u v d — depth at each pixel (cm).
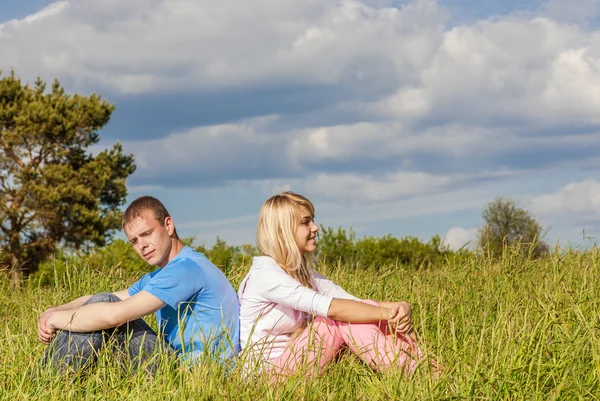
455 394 260
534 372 277
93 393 293
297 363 295
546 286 405
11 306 534
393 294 475
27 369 302
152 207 337
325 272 556
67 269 557
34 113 2262
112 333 323
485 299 415
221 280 335
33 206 2245
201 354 291
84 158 2488
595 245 494
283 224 336
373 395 269
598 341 286
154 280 317
